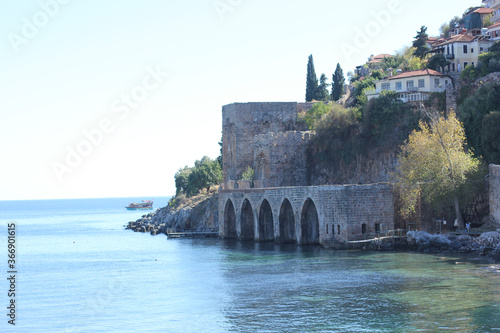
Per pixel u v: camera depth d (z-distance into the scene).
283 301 72.00
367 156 152.00
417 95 144.12
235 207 146.12
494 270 81.88
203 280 89.25
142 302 77.06
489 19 189.00
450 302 67.00
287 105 185.38
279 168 167.38
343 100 189.38
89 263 122.38
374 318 62.91
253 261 103.94
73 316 72.69
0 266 122.56
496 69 135.62
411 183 103.94
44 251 154.75
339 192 105.62
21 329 67.81
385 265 89.38
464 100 132.50
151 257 124.56
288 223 127.75
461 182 102.06
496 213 101.50
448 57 156.75
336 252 104.19
